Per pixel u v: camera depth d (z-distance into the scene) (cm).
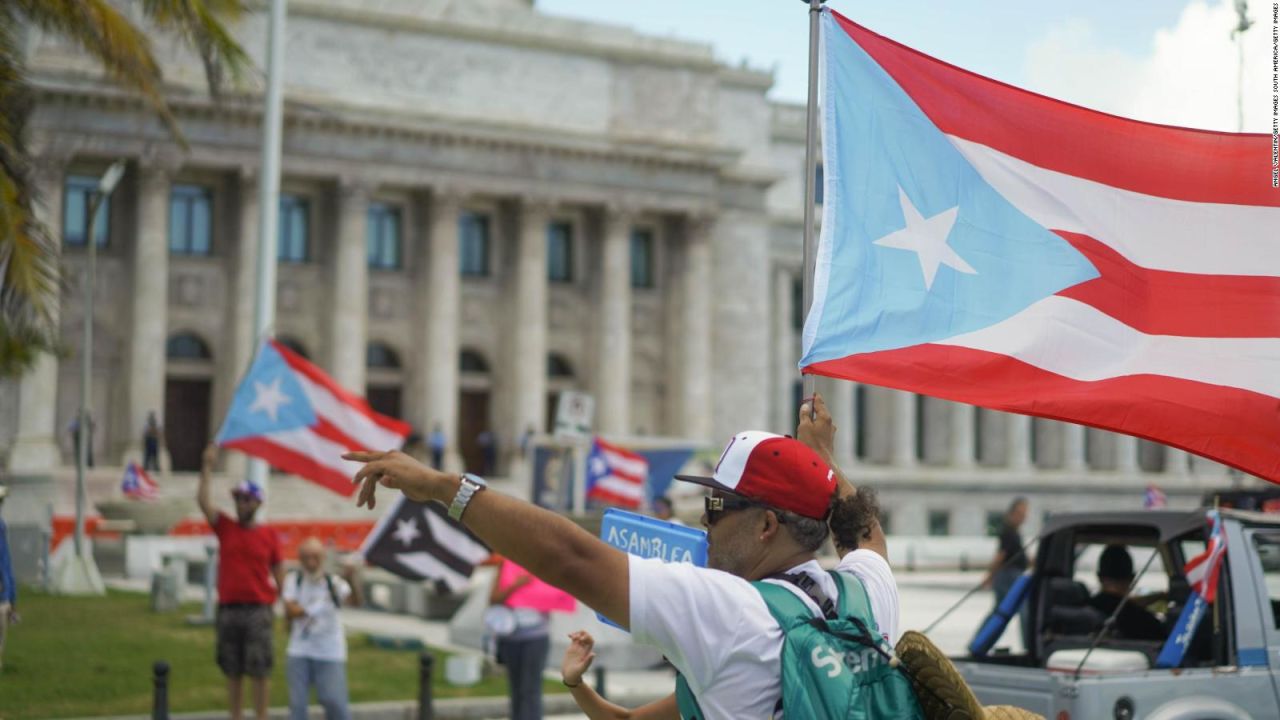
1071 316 670
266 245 2450
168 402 6956
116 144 6488
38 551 3759
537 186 7519
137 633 2652
